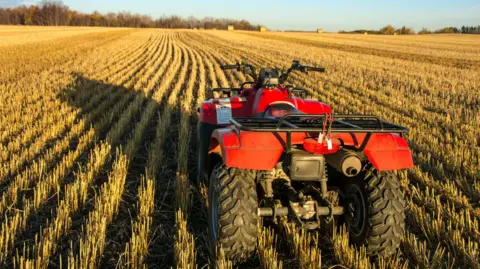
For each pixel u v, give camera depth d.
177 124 8.47
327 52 30.14
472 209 4.57
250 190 3.12
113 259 3.49
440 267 3.36
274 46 36.53
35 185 5.08
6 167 5.55
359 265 3.26
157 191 4.97
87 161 5.88
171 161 6.17
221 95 11.90
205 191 4.66
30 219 4.21
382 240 3.21
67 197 4.36
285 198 3.66
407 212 4.44
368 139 3.10
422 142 7.21
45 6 117.69
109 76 15.08
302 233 3.61
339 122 3.44
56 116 8.60
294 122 3.40
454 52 32.53
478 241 3.86
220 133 3.31
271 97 4.02
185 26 139.25
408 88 13.34
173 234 3.93
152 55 25.36
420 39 57.81
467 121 8.74
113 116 8.98
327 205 3.29
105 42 37.50
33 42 34.41
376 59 24.89
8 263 3.40
